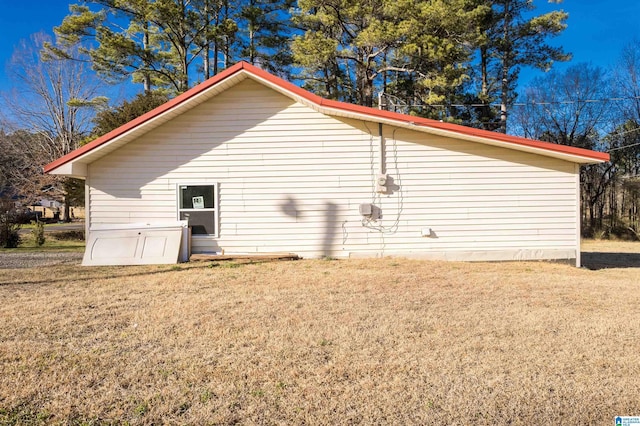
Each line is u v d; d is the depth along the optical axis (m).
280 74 26.72
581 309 5.67
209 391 3.34
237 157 10.48
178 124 10.50
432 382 3.48
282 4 24.80
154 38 25.33
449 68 18.72
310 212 10.42
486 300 6.17
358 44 18.92
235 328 4.83
